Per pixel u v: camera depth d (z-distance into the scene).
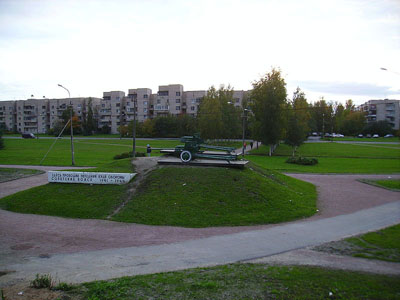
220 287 6.55
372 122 106.31
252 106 49.69
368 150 54.84
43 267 8.19
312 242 9.88
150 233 10.96
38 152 49.47
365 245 9.52
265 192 15.12
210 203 13.58
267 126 47.06
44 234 11.00
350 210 14.22
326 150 55.47
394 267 7.74
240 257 8.62
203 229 11.37
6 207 14.71
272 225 11.91
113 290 6.47
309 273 7.29
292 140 48.47
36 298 6.28
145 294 6.28
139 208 13.36
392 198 16.86
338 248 9.27
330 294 6.10
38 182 21.81
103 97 116.12
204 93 103.19
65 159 39.44
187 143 17.61
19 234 11.02
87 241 10.25
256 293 6.26
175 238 10.41
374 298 5.97
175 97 105.38
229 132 61.03
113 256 8.88
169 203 13.59
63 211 13.72
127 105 110.81
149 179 16.08
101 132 115.12
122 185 16.09
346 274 7.23
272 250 9.17
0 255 9.10
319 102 98.94
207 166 17.14
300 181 21.11
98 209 13.68
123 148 57.62
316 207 14.63
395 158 42.47
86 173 16.72
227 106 61.12
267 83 47.44
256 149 57.53
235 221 12.16
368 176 25.75
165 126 89.56
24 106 128.38
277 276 7.10
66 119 106.44
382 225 11.82
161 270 7.77
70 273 7.76
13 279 7.44
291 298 6.03
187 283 6.77
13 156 42.44
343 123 108.62
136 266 8.10
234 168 17.19
